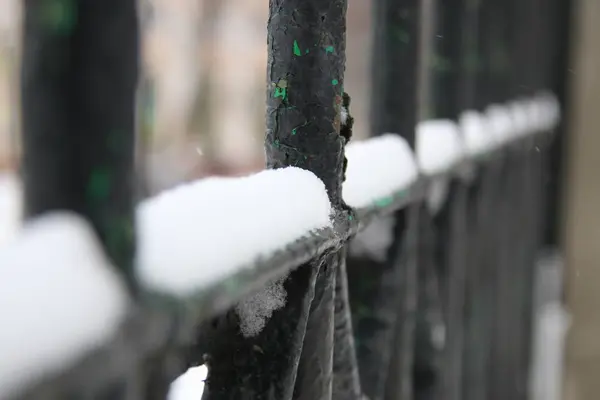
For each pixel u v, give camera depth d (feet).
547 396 5.40
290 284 1.88
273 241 1.77
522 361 4.70
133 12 1.61
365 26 13.58
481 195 2.99
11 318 1.36
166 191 1.75
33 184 1.59
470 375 3.10
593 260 5.32
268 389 1.87
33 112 1.58
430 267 2.46
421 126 2.49
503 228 3.59
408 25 2.28
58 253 1.52
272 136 1.97
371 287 2.26
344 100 2.04
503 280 3.67
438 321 2.51
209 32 15.98
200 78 15.90
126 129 1.61
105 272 1.59
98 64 1.59
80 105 1.59
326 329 1.96
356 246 2.26
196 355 1.86
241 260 1.72
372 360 2.25
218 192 1.77
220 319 1.86
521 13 4.13
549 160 5.71
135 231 1.61
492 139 2.99
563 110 5.53
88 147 1.59
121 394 1.60
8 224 3.08
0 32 8.79
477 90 3.20
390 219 2.27
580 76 5.42
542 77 5.03
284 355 1.87
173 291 1.63
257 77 16.53
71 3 1.57
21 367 1.34
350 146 2.16
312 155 1.95
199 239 1.69
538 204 4.96
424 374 2.51
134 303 1.60
